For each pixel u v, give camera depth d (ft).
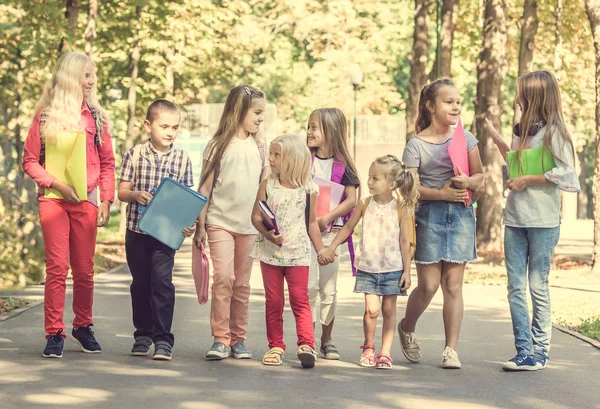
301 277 29.43
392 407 24.34
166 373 27.84
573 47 107.24
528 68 83.05
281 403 24.50
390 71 208.44
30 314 39.91
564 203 173.27
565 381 28.12
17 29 58.08
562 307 47.65
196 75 109.81
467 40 108.47
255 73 197.98
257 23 187.11
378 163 29.48
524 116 30.63
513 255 30.73
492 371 29.50
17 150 63.57
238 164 30.27
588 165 215.31
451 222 29.84
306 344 29.17
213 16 99.81
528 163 30.42
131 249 30.76
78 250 30.66
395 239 29.68
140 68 104.63
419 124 31.07
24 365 28.58
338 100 188.34
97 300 46.34
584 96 115.96
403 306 46.03
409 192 29.50
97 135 30.78
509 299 30.60
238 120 30.60
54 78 30.40
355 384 27.02
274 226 29.01
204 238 30.73
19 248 53.42
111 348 32.04
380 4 195.72
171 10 94.17
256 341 34.63
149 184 30.83
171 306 30.25
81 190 29.91
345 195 31.09
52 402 24.11
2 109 64.59
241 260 30.78
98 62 93.15
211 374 27.89
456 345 30.09
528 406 24.76
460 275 30.19
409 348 30.81
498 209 86.79
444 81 30.32
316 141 31.24
